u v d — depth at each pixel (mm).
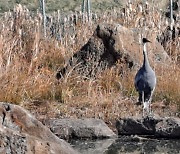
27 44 20391
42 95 16734
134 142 14195
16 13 21875
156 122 14961
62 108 16047
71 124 14688
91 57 19250
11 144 9617
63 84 17219
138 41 19766
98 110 15945
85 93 17109
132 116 15547
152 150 13328
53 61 19672
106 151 13188
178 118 15398
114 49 19297
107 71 18375
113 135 14625
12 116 10281
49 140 10430
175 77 17875
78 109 16109
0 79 16281
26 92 16422
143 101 16250
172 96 17031
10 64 17281
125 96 17281
